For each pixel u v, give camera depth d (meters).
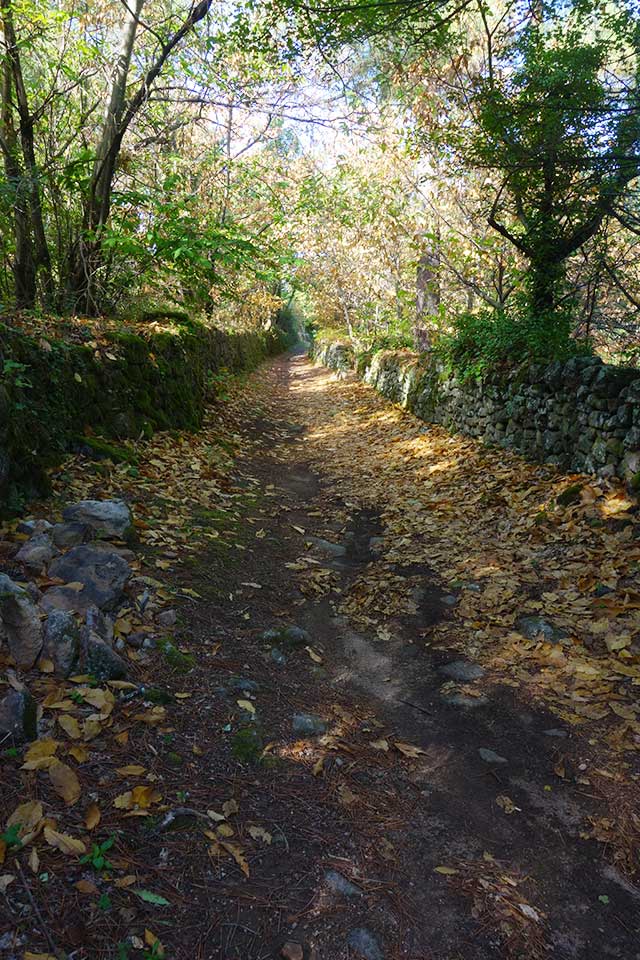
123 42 7.66
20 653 2.82
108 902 1.87
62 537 3.96
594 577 4.36
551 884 2.23
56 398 5.55
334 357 22.39
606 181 7.14
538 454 6.89
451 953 1.94
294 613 4.33
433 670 3.71
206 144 12.42
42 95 8.00
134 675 3.06
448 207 11.78
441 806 2.61
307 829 2.38
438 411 10.17
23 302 7.71
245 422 11.26
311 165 13.96
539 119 7.11
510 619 4.14
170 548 4.62
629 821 2.51
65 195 8.30
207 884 2.05
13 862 1.92
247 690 3.21
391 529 6.06
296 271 19.11
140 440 6.86
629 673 3.40
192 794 2.43
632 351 10.06
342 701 3.36
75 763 2.41
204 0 7.39
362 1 5.59
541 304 8.77
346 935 1.96
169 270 8.59
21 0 6.49
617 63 7.72
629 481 5.19
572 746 2.97
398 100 9.96
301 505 6.96
